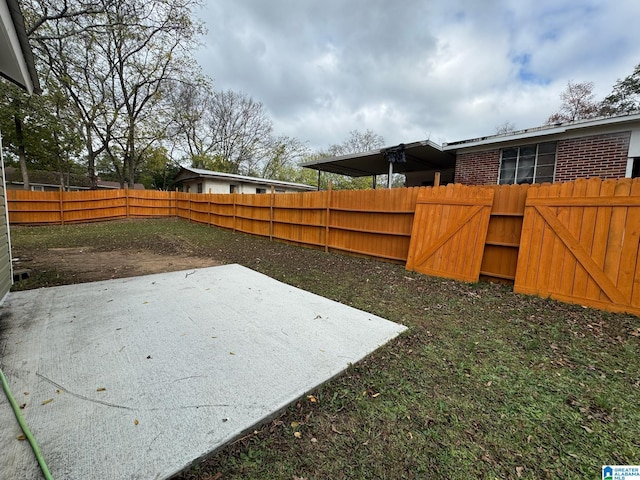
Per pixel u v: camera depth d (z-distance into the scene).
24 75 3.88
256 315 3.23
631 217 3.48
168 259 6.41
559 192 4.04
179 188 22.97
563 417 1.77
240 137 27.91
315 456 1.46
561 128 7.36
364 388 2.03
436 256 5.28
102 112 16.81
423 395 1.96
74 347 2.40
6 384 1.89
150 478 1.27
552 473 1.39
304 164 13.10
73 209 13.37
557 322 3.21
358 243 6.93
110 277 4.73
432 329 3.01
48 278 4.56
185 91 22.11
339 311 3.44
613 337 2.85
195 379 2.02
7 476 1.25
